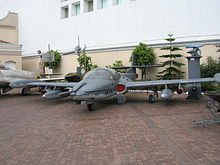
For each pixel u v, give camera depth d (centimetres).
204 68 1363
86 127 616
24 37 2912
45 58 1866
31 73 1630
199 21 1535
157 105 962
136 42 1805
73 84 1117
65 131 581
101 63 2036
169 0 1662
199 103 973
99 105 1015
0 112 891
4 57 2375
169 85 1002
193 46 1044
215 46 1457
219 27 1466
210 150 409
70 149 441
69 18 2366
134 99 1191
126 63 1866
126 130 570
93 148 443
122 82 1009
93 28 2153
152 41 1738
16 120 738
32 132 580
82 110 898
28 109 954
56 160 387
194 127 575
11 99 1317
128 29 1905
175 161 365
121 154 405
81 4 2248
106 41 2058
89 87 793
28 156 410
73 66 2267
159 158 380
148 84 966
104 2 2203
